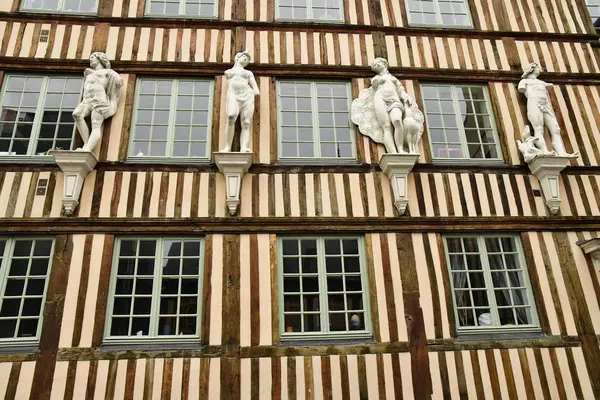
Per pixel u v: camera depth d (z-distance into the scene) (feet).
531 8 27.99
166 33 24.67
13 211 20.27
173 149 22.65
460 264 21.93
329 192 22.12
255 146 22.68
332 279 21.01
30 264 19.83
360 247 21.61
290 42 25.30
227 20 25.23
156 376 18.44
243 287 20.07
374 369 19.39
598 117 25.68
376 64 24.50
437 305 20.68
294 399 18.63
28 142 22.22
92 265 19.80
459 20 27.61
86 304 19.21
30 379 17.99
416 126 22.82
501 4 27.91
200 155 22.65
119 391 18.12
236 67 23.24
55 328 18.72
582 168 24.04
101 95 22.02
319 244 21.44
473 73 25.76
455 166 23.25
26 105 22.89
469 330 20.67
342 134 23.98
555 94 25.96
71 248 19.93
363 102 24.14
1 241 20.10
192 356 18.84
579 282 21.67
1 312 19.08
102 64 23.03
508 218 22.44
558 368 20.08
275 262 20.61
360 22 26.40
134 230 20.52
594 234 22.72
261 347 19.24
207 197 21.40
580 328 20.88
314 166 22.49
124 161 21.85
